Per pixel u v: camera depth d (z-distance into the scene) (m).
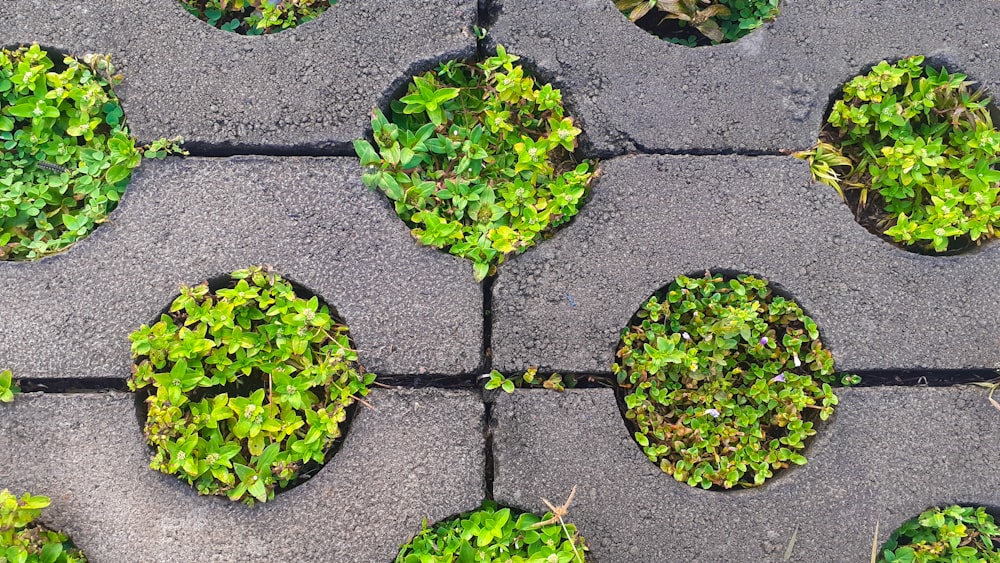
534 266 0.55
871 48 0.57
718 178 0.56
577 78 0.56
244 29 0.58
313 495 0.54
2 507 0.51
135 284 0.54
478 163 0.55
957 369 0.55
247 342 0.53
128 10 0.55
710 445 0.55
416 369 0.54
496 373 0.54
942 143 0.57
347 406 0.55
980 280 0.56
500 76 0.54
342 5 0.56
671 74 0.56
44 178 0.55
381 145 0.55
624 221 0.55
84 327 0.54
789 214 0.56
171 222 0.54
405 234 0.55
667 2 0.57
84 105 0.54
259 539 0.53
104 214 0.54
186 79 0.55
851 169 0.57
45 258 0.54
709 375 0.55
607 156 0.56
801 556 0.54
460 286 0.55
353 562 0.54
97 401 0.54
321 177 0.55
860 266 0.56
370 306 0.54
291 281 0.54
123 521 0.53
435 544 0.53
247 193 0.55
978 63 0.57
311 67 0.55
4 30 0.55
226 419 0.54
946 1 0.57
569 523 0.54
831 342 0.55
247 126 0.55
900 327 0.55
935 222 0.55
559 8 0.56
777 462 0.55
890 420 0.55
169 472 0.53
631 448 0.54
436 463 0.54
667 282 0.55
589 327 0.55
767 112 0.56
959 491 0.55
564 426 0.54
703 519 0.54
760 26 0.57
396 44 0.56
